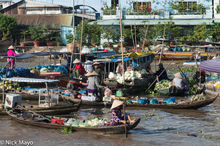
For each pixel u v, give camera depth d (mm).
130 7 49188
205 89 19531
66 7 64688
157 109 15211
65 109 13539
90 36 47844
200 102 14992
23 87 18641
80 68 20812
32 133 11094
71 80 19188
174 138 10641
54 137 10641
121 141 10266
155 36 42688
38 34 55406
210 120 13180
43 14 60281
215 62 13211
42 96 16281
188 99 17719
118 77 19938
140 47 40719
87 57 26859
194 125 12375
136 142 10172
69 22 58906
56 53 22766
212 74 24828
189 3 48469
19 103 13219
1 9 64062
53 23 59156
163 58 40250
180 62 37656
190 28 47281
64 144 9977
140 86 19797
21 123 12336
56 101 14359
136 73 20344
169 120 13156
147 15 48469
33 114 12344
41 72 21047
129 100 16094
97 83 15828
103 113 14320
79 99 15680
